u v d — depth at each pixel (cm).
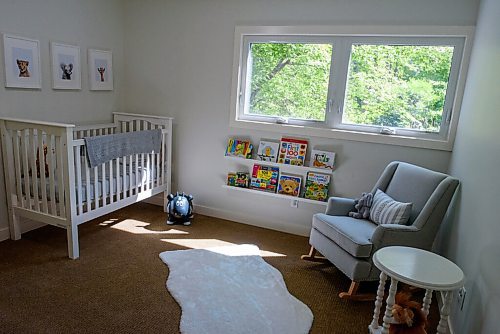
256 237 339
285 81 345
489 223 176
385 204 265
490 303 157
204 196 392
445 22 281
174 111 388
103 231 328
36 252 280
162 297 231
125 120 388
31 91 306
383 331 183
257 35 343
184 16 364
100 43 369
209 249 305
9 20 282
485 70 227
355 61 318
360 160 324
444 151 297
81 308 215
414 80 305
